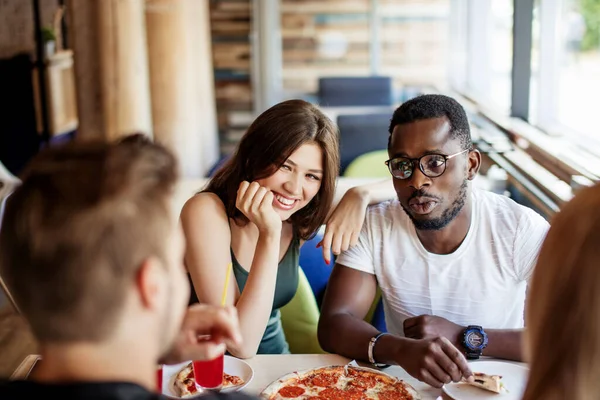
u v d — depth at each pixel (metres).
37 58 5.75
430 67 7.52
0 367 3.13
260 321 1.72
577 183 2.46
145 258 0.74
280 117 1.82
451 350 1.53
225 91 7.71
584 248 0.76
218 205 1.87
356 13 7.46
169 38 5.26
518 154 3.34
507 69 4.76
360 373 1.59
